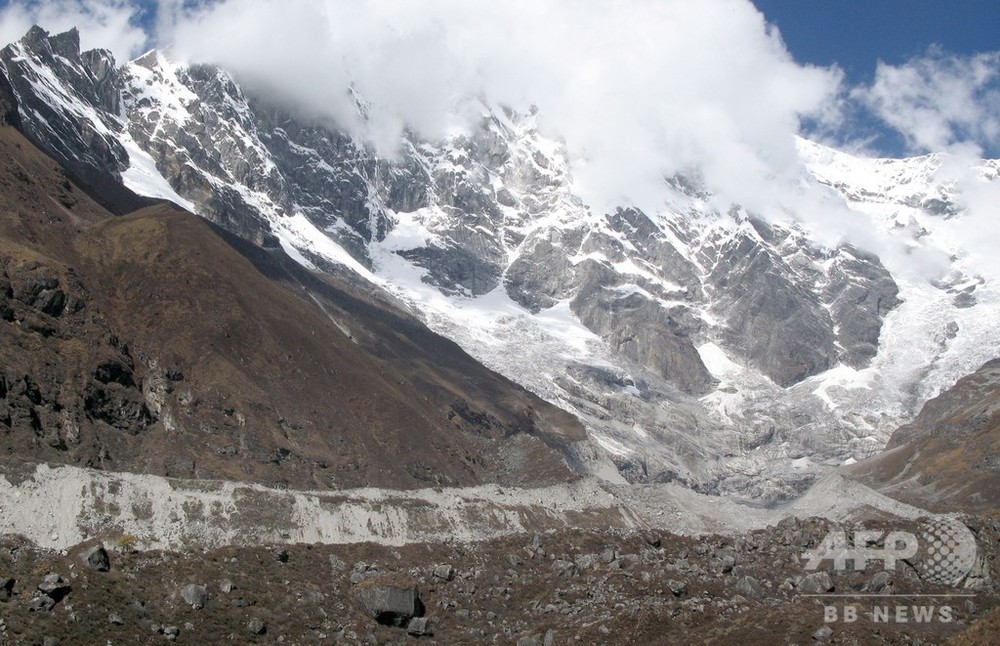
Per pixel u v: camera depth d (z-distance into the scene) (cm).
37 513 15450
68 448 17450
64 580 13662
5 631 12525
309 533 18388
